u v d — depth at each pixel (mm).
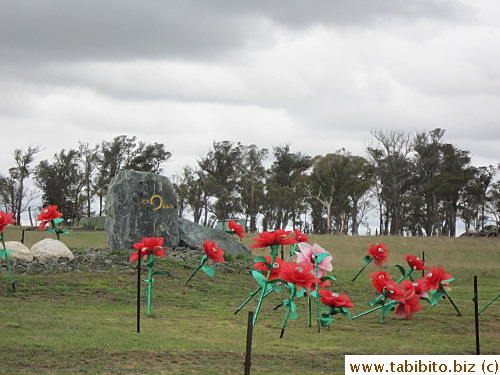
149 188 22875
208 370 8445
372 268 25641
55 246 18969
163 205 23062
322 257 12219
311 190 82625
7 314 12039
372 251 20953
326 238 45688
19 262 18062
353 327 13242
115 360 8766
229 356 9453
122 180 22844
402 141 84562
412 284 13586
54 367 8188
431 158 84375
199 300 15773
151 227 22766
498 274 25156
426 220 87312
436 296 14734
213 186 86062
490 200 87938
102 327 11367
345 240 43875
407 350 10594
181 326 12188
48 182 81188
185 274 19000
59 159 83188
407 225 87812
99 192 82500
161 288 16750
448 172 84438
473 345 11383
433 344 11422
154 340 10414
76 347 9422
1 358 8492
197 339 10867
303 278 10727
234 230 19359
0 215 14844
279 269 11531
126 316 12922
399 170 83125
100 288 15836
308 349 10453
